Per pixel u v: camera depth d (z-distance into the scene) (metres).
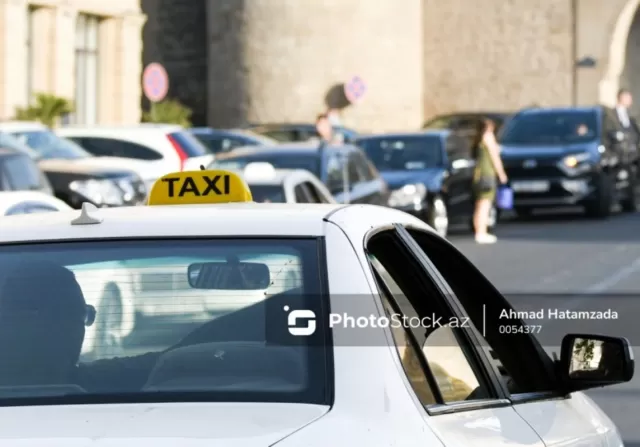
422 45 100.94
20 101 63.06
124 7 70.44
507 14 99.12
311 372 6.73
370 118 95.44
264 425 6.26
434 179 46.69
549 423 8.63
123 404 6.65
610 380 9.16
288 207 8.09
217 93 96.44
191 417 6.38
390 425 6.47
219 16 96.12
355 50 94.75
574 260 38.66
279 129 74.75
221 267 7.27
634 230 49.84
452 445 6.75
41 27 64.94
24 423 6.35
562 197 53.88
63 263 7.45
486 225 45.91
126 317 7.19
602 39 97.31
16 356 7.09
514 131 55.59
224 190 9.05
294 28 94.31
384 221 8.30
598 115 55.66
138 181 39.62
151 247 7.43
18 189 30.23
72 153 42.97
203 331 7.09
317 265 7.19
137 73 71.62
